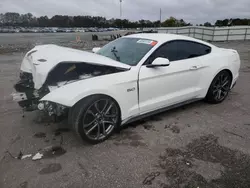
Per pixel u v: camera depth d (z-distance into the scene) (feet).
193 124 11.11
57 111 8.59
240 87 17.65
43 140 9.55
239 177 7.27
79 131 8.63
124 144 9.28
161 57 10.85
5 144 9.19
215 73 12.99
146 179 7.20
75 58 9.08
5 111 12.53
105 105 9.16
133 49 11.27
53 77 9.19
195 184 6.97
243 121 11.46
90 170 7.65
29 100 9.55
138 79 9.84
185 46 12.07
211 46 13.65
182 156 8.42
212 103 13.89
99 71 9.68
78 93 8.27
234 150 8.80
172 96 11.38
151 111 10.88
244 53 41.68
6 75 21.27
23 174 7.41
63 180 7.17
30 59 9.93
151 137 9.84
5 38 96.58
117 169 7.70
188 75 11.75
